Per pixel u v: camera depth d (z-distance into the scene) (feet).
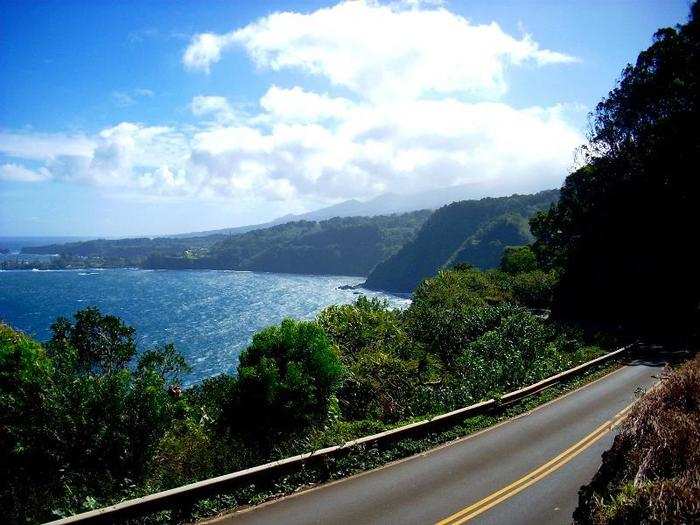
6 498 24.62
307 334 43.86
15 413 26.78
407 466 38.70
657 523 14.43
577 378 72.49
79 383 29.07
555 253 201.67
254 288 632.79
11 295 543.80
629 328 117.39
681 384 20.68
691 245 127.34
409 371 63.26
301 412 39.99
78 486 26.84
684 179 125.70
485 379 63.05
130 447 29.12
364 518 28.55
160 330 316.81
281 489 32.27
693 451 16.71
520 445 44.09
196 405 45.03
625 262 137.39
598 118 149.89
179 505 27.37
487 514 29.71
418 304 110.32
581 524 19.70
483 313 99.45
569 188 162.09
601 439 44.91
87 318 42.80
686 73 124.26
